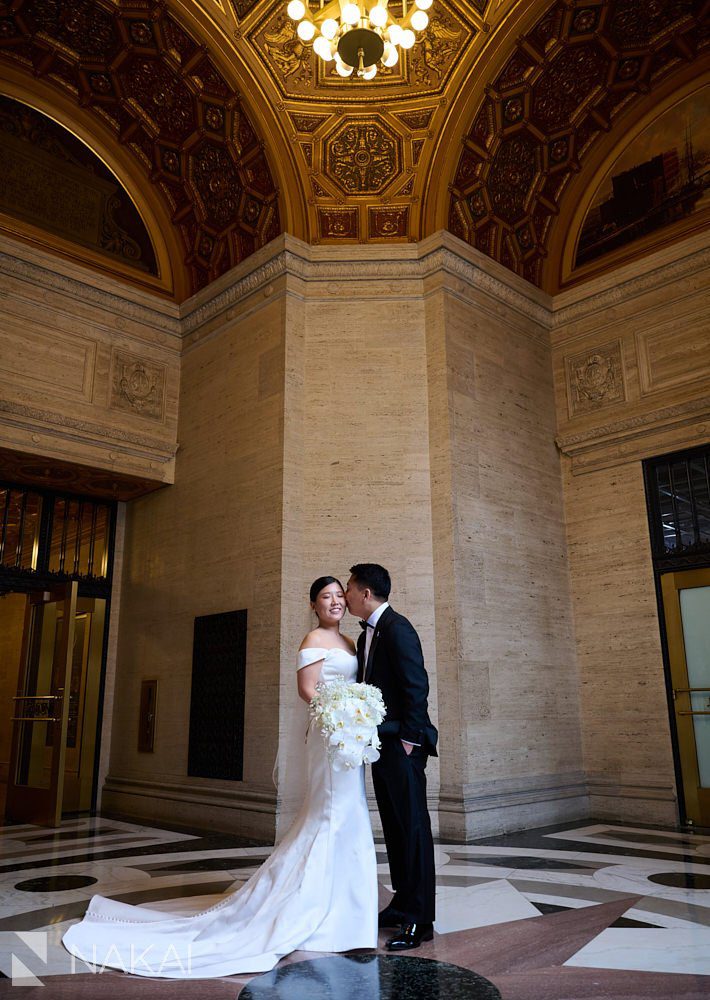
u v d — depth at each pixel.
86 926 3.94
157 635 9.87
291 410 8.73
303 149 9.55
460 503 8.44
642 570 9.13
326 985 3.15
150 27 8.98
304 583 8.33
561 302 10.46
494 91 9.27
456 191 9.50
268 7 8.67
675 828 8.02
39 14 8.94
